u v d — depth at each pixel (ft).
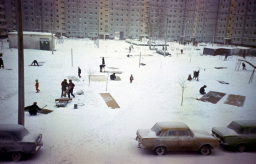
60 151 29.43
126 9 353.72
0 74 75.20
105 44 242.37
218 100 57.67
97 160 27.45
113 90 63.87
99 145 31.63
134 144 32.45
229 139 31.17
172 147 29.50
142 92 63.21
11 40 149.07
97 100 53.78
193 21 351.46
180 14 367.86
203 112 48.37
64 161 26.99
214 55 164.35
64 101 49.60
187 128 30.30
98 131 36.35
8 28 299.38
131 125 39.55
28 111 44.39
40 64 100.27
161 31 371.15
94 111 45.96
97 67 101.45
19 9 30.30
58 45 199.82
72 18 336.90
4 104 47.50
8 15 297.53
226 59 144.77
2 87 60.39
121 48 206.28
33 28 324.39
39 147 28.22
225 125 41.24
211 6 319.27
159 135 29.43
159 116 44.75
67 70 90.38
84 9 337.52
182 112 47.88
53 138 33.06
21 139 27.02
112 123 40.04
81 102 51.67
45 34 154.20
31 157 27.68
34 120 39.60
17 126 28.84
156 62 126.72
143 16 361.92
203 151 30.22
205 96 61.11
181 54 173.27
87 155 28.63
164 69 104.47
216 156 29.89
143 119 42.70
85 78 78.02
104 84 70.79
